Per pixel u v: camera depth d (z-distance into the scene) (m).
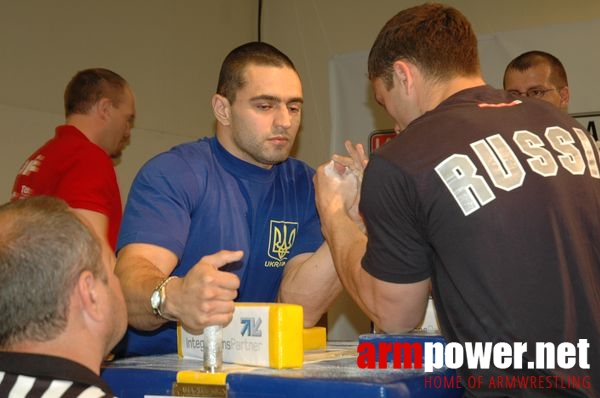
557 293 1.02
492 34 3.41
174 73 3.55
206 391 0.96
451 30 1.29
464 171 1.07
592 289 1.06
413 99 1.30
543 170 1.09
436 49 1.28
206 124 3.76
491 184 1.06
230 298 1.05
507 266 1.03
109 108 2.74
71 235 0.87
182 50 3.60
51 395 0.79
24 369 0.81
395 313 1.23
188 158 1.59
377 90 1.38
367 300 1.28
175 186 1.53
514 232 1.04
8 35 2.74
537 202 1.06
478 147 1.10
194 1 3.69
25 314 0.83
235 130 1.61
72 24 3.01
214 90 3.82
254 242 1.66
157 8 3.46
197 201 1.57
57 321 0.85
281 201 1.70
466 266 1.05
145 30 3.38
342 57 3.72
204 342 1.03
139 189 1.54
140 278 1.27
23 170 2.54
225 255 1.12
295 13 3.98
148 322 1.26
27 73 2.81
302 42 3.96
